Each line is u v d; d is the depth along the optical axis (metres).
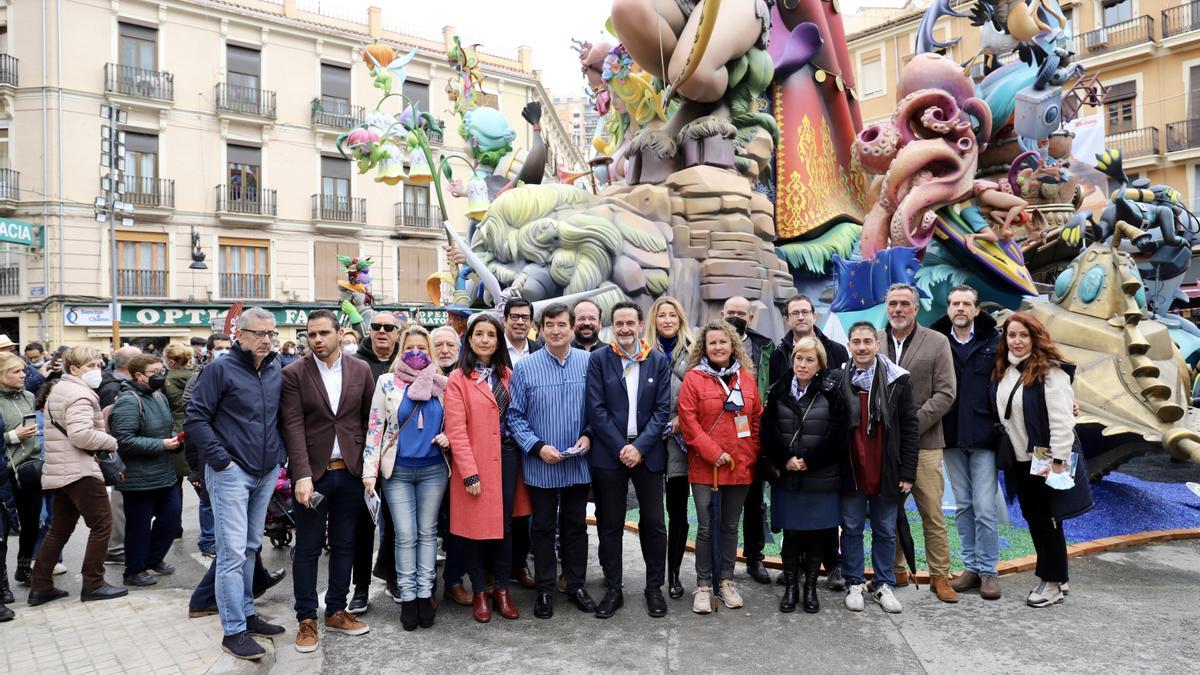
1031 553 5.35
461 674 3.69
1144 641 3.88
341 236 27.56
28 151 22.66
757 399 4.56
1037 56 9.38
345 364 4.24
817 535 4.40
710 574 4.46
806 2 10.32
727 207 8.33
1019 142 9.69
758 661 3.74
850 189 10.96
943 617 4.27
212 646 3.98
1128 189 7.17
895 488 4.31
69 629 4.26
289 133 26.64
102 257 23.33
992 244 8.41
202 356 11.91
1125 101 24.28
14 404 5.21
